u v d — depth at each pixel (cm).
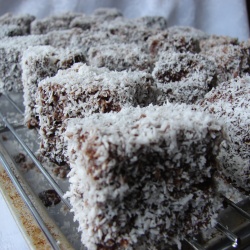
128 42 25
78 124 12
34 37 24
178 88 18
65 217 14
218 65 21
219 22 38
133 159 11
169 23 39
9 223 14
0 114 20
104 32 26
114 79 15
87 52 23
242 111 15
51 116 16
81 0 39
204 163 12
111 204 11
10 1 38
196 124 11
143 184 11
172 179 11
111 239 11
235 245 12
